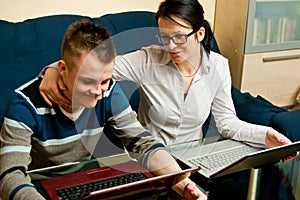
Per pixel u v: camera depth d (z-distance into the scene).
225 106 1.73
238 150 1.59
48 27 2.22
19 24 2.19
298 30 3.03
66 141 1.36
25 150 1.21
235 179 1.40
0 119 2.00
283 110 2.21
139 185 1.04
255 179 1.37
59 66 1.19
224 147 1.62
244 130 1.67
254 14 2.72
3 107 2.03
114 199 1.02
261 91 2.96
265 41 2.88
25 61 2.14
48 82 1.26
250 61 2.82
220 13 2.92
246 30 2.73
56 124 1.32
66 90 1.21
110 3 2.58
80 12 2.51
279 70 2.98
